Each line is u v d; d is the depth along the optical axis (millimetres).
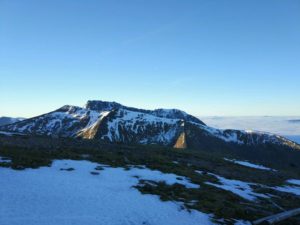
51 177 37344
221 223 30922
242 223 32062
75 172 41656
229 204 37594
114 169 46750
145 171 48562
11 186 31750
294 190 60625
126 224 26906
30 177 35906
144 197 35312
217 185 48375
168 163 59531
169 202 34906
